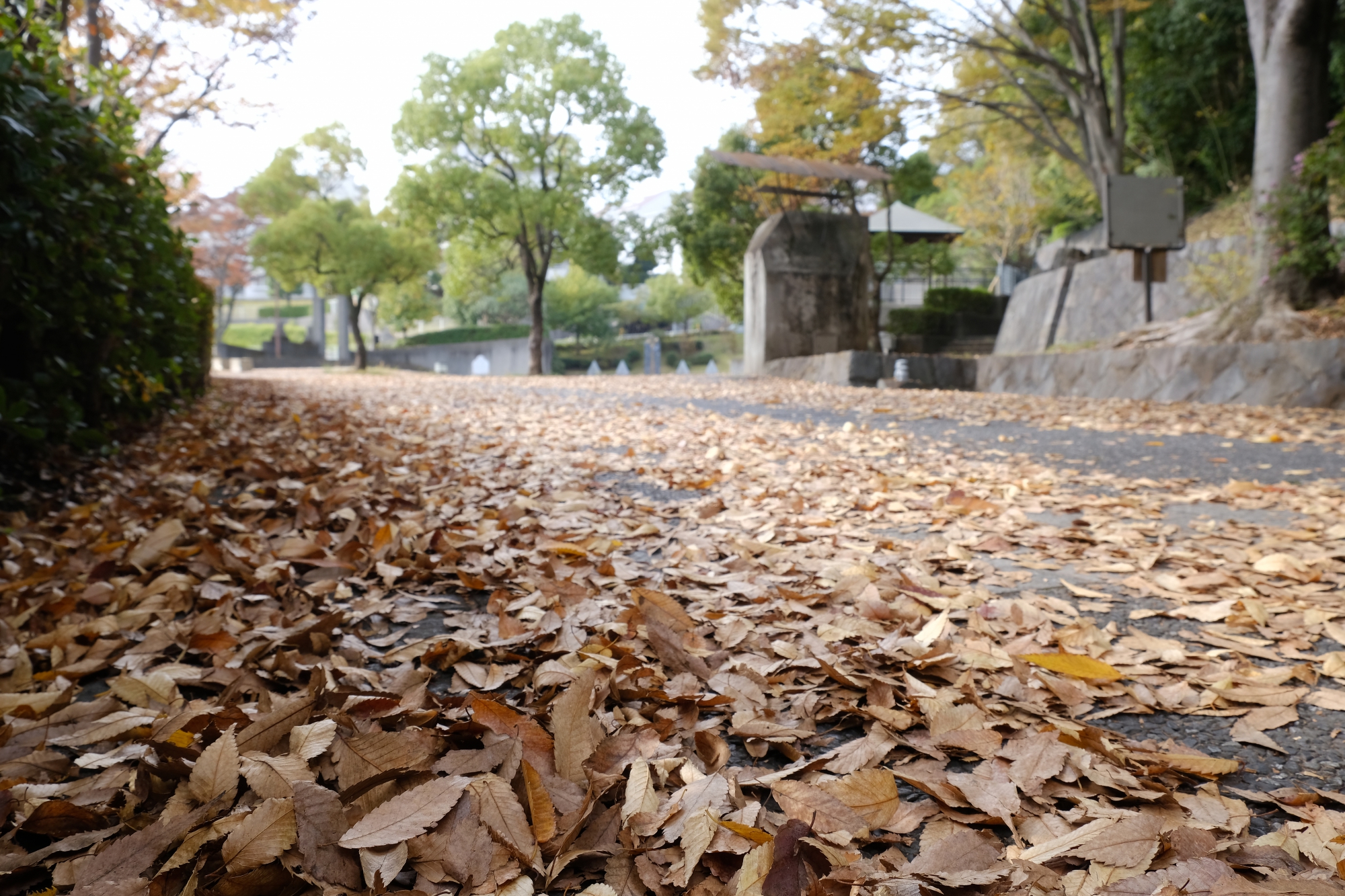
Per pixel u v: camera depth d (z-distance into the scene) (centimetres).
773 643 161
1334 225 1114
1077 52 1366
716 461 440
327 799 92
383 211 3070
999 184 2722
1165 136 1642
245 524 269
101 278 350
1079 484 370
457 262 2788
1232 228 1362
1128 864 87
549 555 228
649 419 689
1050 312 1730
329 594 197
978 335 2166
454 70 2267
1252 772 118
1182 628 180
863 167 1634
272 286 4584
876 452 475
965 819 101
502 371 4022
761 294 1708
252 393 1071
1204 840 92
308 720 111
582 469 409
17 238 269
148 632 167
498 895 83
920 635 162
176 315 512
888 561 231
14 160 262
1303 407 737
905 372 1239
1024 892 84
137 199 426
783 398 993
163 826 87
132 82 860
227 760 98
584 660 147
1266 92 905
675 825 94
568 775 105
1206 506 316
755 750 120
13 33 298
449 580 211
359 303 3061
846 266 1723
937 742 120
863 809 101
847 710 131
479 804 94
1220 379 818
